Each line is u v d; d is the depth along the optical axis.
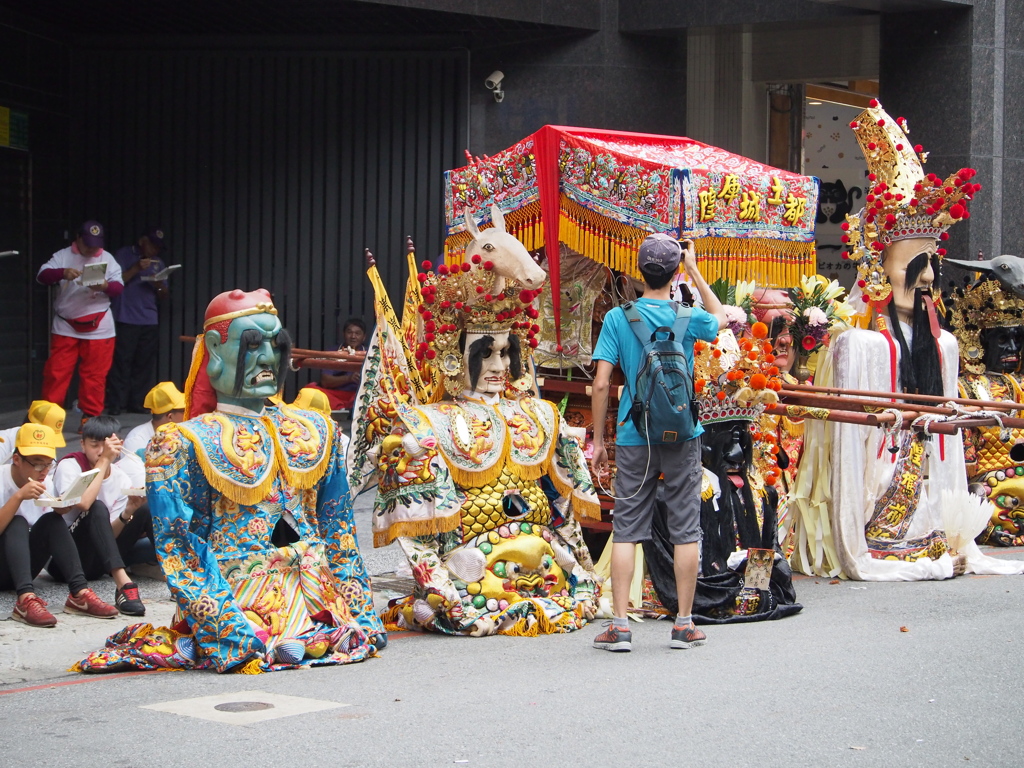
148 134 14.52
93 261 12.37
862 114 8.49
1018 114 13.27
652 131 14.05
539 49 13.80
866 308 8.41
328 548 6.12
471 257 6.64
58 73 14.26
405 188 14.27
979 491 9.34
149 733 4.57
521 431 6.69
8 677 5.51
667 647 6.06
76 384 14.34
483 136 14.09
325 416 6.19
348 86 14.28
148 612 6.80
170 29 14.20
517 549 6.55
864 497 8.10
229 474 5.70
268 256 14.54
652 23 13.61
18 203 13.84
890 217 8.20
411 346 6.97
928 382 8.16
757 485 6.99
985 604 7.12
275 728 4.63
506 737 4.52
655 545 6.82
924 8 13.01
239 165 14.49
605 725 4.68
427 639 6.34
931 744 4.50
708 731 4.61
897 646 6.02
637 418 5.84
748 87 15.59
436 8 12.55
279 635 5.72
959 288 9.84
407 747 4.40
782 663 5.67
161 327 14.64
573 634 6.45
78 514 7.02
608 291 7.68
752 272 7.50
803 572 8.16
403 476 6.39
